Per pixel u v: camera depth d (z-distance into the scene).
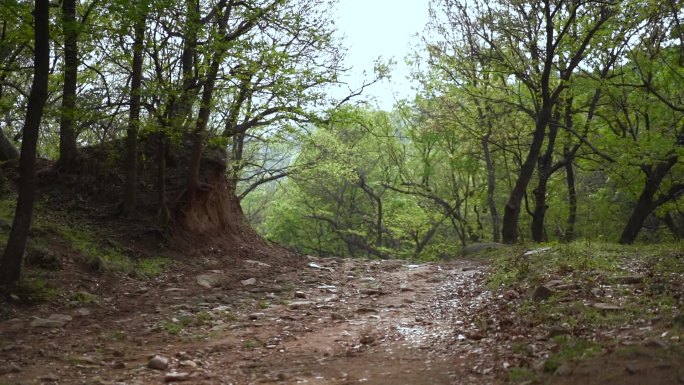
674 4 20.11
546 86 23.02
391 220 39.19
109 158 17.50
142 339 9.58
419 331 9.83
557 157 34.00
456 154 33.59
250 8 15.80
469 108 28.47
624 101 24.47
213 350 8.93
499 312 10.30
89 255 13.88
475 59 26.31
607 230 32.03
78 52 15.67
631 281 10.90
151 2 12.55
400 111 34.19
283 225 43.38
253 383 7.25
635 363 6.07
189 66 15.71
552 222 34.34
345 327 10.43
